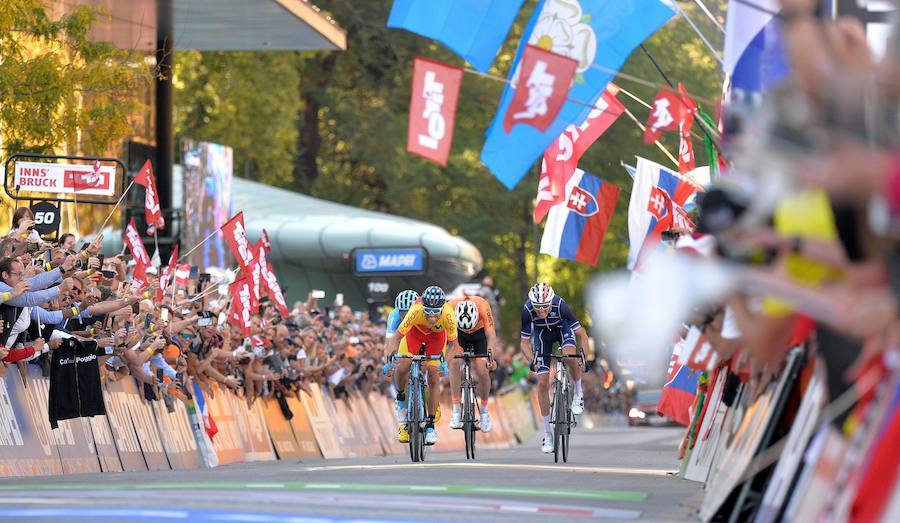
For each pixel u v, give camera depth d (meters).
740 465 15.55
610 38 25.72
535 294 36.72
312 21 62.28
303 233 72.12
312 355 50.62
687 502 19.47
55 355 30.61
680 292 7.48
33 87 43.62
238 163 100.56
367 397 56.94
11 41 43.69
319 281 74.31
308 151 115.44
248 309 43.19
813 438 13.30
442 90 24.41
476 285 79.44
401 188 113.44
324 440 50.19
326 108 116.62
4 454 28.44
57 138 44.62
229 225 43.16
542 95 23.00
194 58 92.88
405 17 25.62
